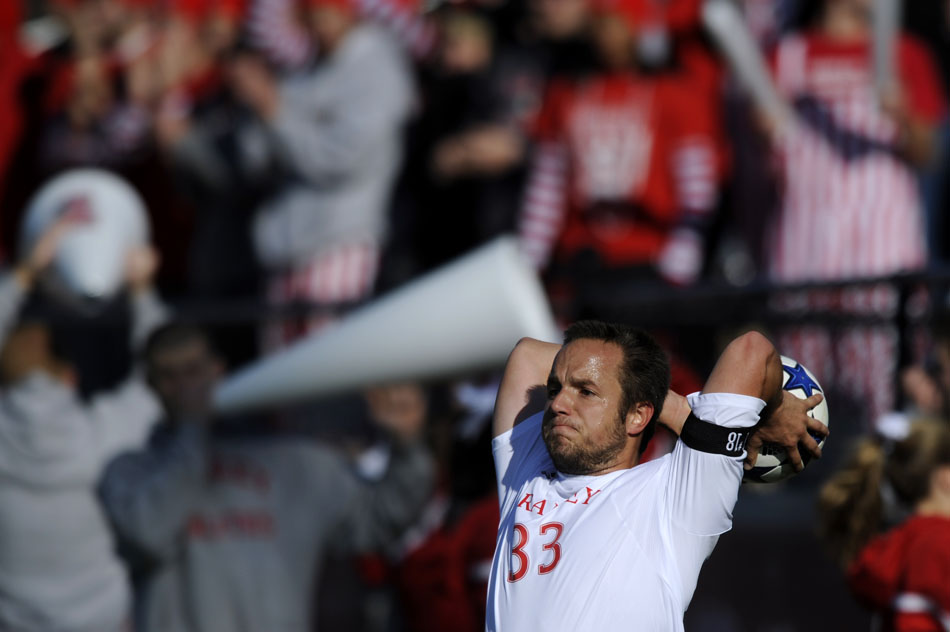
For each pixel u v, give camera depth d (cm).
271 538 1992
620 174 2570
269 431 2497
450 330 1881
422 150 2836
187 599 1947
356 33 2791
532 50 2844
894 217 2495
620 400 1172
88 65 3148
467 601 1933
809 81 2539
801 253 2547
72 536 2052
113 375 2350
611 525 1158
